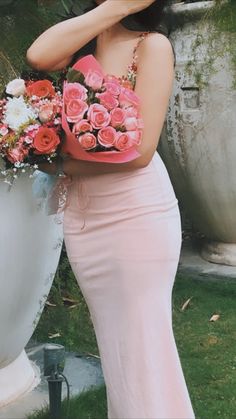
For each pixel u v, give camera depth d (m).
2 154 1.86
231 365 2.88
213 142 3.61
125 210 1.88
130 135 1.74
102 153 1.76
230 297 3.60
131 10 1.83
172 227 1.92
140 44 1.86
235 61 3.45
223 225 3.87
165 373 1.91
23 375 2.57
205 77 3.54
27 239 2.22
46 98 1.80
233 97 3.50
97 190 1.90
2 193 2.12
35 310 2.45
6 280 2.21
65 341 3.02
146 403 1.91
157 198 1.90
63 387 2.60
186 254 4.20
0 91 2.20
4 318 2.28
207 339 3.13
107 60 1.91
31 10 2.64
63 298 3.22
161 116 1.85
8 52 2.55
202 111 3.59
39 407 2.45
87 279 1.98
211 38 3.49
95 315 2.00
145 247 1.88
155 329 1.90
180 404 1.92
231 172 3.65
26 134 1.78
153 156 1.91
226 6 3.44
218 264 4.00
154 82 1.83
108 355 1.97
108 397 2.01
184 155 3.74
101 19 1.84
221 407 2.54
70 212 1.98
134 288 1.90
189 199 3.91
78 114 1.72
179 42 3.63
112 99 1.74
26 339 2.49
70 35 1.85
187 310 3.46
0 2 2.61
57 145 1.80
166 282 1.93
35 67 1.92
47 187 2.04
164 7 1.89
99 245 1.92
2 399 2.46
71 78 1.76
